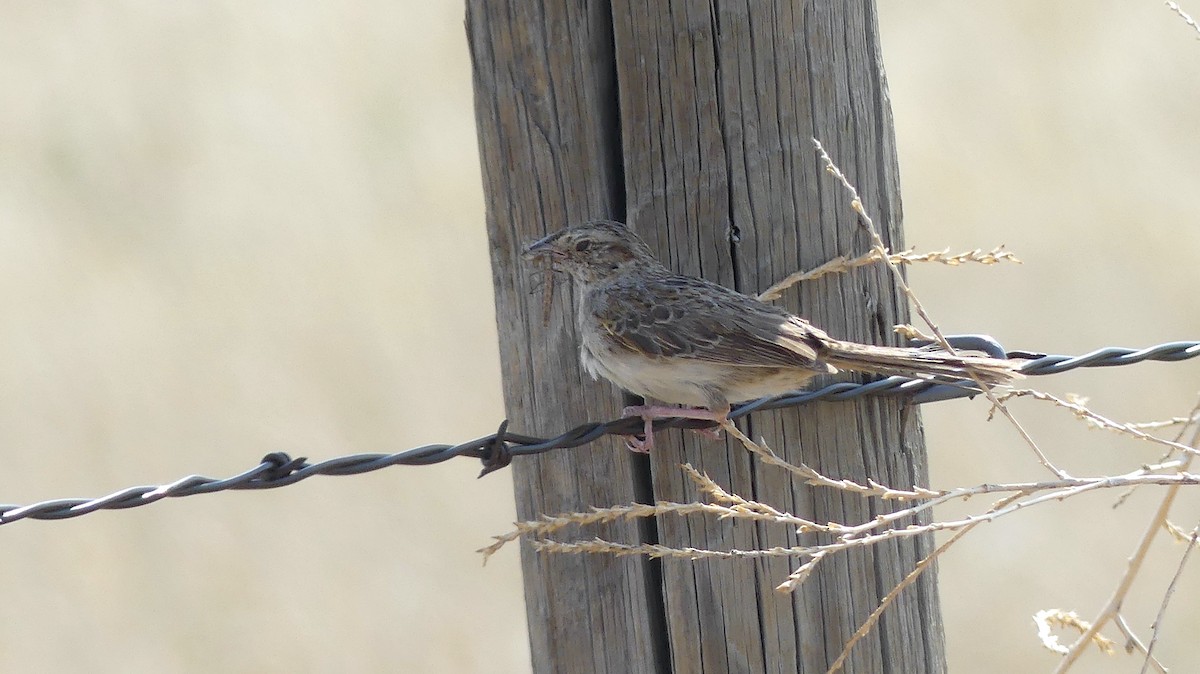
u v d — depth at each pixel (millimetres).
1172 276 16766
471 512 14898
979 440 14844
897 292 8281
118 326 16781
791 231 7922
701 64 7754
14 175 19047
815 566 8023
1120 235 17156
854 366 7973
